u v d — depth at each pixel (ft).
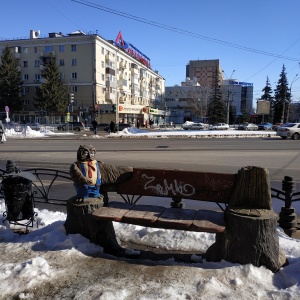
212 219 11.80
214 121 240.32
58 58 210.79
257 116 283.59
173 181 12.79
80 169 13.11
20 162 41.47
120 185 13.62
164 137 100.42
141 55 307.17
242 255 10.96
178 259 12.32
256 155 49.21
